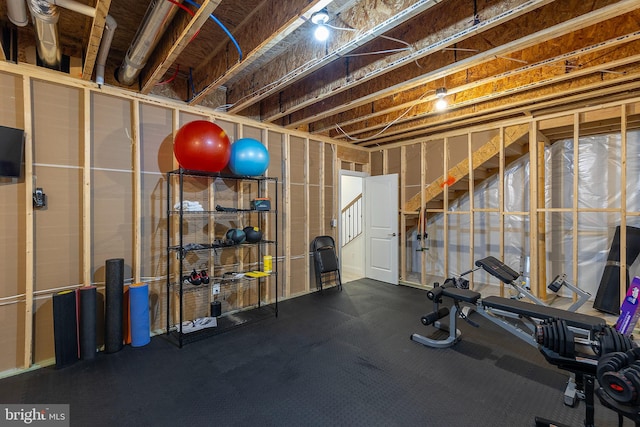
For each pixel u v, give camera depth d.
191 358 2.62
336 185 5.05
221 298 3.66
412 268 5.85
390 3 1.96
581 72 2.71
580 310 3.73
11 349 2.41
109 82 3.17
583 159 4.18
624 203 3.30
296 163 4.47
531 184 3.89
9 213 2.41
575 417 1.90
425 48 2.28
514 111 3.70
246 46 2.47
